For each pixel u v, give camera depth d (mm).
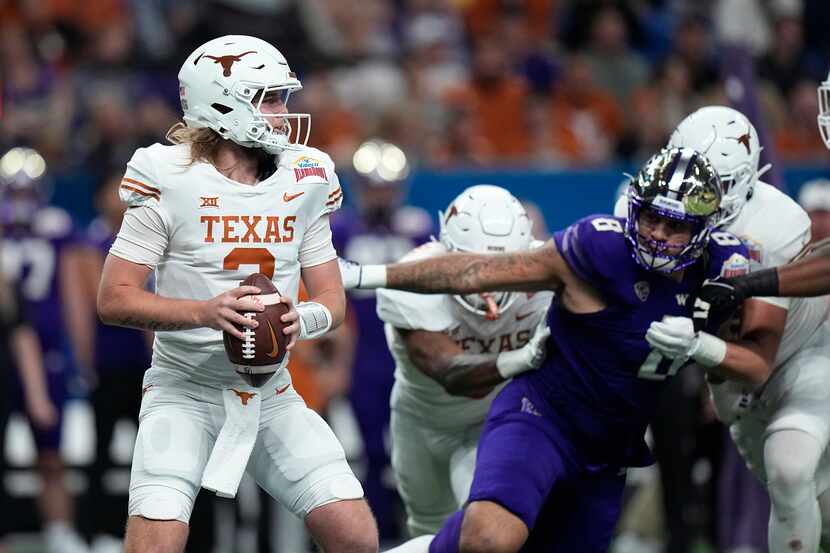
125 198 14922
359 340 27328
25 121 34094
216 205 14953
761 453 18656
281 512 27031
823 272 16016
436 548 16266
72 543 27578
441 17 40156
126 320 14758
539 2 40375
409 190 30625
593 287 15922
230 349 14664
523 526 15836
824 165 31906
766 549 24328
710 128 17422
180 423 15211
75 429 29750
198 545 26391
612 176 31219
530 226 18438
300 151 15500
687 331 15523
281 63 15297
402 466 19781
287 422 15570
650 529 26922
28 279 27672
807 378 17812
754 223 17594
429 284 16484
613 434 16516
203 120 15172
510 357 16859
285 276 15312
